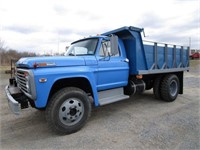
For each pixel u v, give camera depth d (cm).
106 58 390
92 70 354
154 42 483
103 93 402
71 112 308
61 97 295
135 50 435
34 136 303
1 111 448
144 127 329
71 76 312
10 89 358
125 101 541
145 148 252
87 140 282
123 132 309
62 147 262
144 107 470
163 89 514
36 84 274
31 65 277
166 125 336
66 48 498
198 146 255
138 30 434
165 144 262
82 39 435
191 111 425
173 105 485
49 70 289
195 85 825
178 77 598
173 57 561
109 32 457
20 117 402
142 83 498
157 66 502
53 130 308
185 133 299
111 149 252
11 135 308
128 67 447
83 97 323
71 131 308
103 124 350
